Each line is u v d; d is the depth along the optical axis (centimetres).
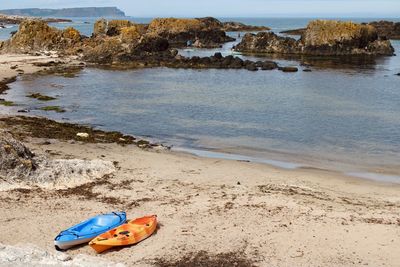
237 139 3212
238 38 13238
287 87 5438
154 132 3384
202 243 1614
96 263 1394
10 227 1714
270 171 2500
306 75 6397
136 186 2169
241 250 1567
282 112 4075
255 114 3991
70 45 8494
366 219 1811
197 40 10769
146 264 1478
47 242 1616
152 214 1858
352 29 8806
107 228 1675
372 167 2619
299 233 1683
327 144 3100
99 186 2155
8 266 1329
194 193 2088
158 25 11562
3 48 8350
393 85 5544
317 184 2297
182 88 5322
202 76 6303
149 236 1669
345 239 1642
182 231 1705
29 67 6656
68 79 5819
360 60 8200
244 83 5722
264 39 9631
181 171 2425
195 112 4053
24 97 4556
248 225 1747
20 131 3100
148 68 7062
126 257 1530
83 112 4000
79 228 1655
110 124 3603
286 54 9131
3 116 3600
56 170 2202
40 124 3353
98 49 7731
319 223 1764
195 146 3028
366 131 3434
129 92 5022
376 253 1549
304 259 1511
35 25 8412
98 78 5981
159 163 2558
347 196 2122
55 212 1864
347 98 4750
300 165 2645
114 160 2572
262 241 1627
